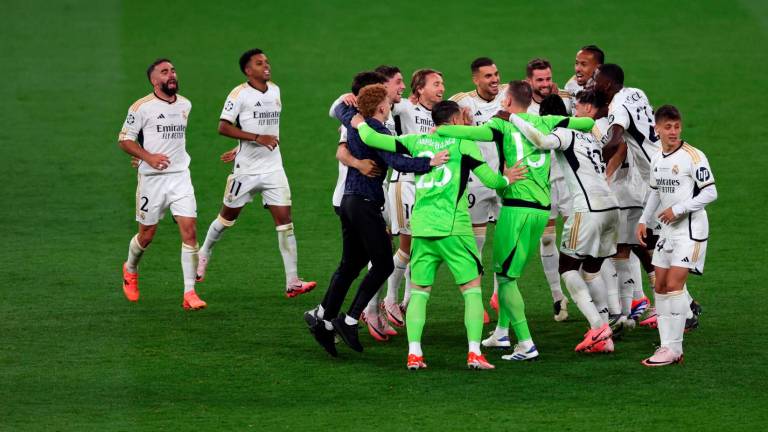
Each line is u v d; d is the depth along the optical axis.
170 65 36.97
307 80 71.88
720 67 72.31
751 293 37.78
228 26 84.19
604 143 34.09
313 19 85.56
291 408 27.66
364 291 31.36
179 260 43.31
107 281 40.25
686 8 85.75
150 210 37.12
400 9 87.62
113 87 70.44
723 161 56.22
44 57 76.94
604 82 34.62
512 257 30.92
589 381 29.44
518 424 26.38
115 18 86.44
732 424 26.20
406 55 76.06
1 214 49.34
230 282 40.56
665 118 30.38
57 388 29.23
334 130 63.06
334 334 31.95
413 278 30.83
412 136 30.38
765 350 31.89
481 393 28.58
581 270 33.31
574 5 87.31
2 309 36.59
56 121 64.38
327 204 51.41
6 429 26.33
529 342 31.28
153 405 27.94
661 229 30.95
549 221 35.75
